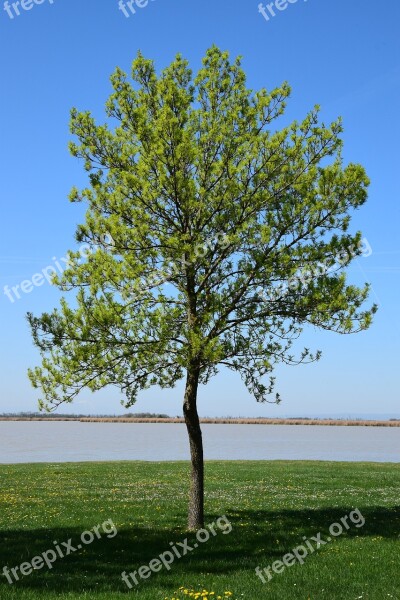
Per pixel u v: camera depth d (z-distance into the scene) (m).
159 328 15.42
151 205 16.39
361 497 24.61
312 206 16.02
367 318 15.49
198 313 16.30
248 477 32.06
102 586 12.27
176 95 16.34
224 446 77.25
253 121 16.81
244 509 21.08
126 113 16.69
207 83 17.20
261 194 16.31
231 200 16.17
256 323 16.45
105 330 15.56
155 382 16.53
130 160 16.59
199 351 15.12
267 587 12.30
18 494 25.05
